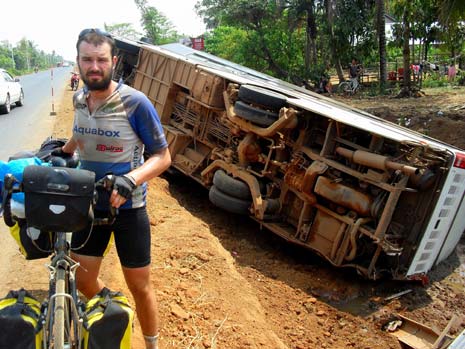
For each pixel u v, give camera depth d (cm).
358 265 746
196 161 1048
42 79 4638
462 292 797
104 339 255
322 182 755
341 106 1079
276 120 834
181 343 434
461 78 2634
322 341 616
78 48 287
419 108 1652
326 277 799
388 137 668
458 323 685
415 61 3519
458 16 1630
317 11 3219
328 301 730
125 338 262
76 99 310
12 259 554
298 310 684
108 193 277
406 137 702
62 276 257
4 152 1129
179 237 686
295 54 3622
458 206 757
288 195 855
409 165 680
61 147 359
